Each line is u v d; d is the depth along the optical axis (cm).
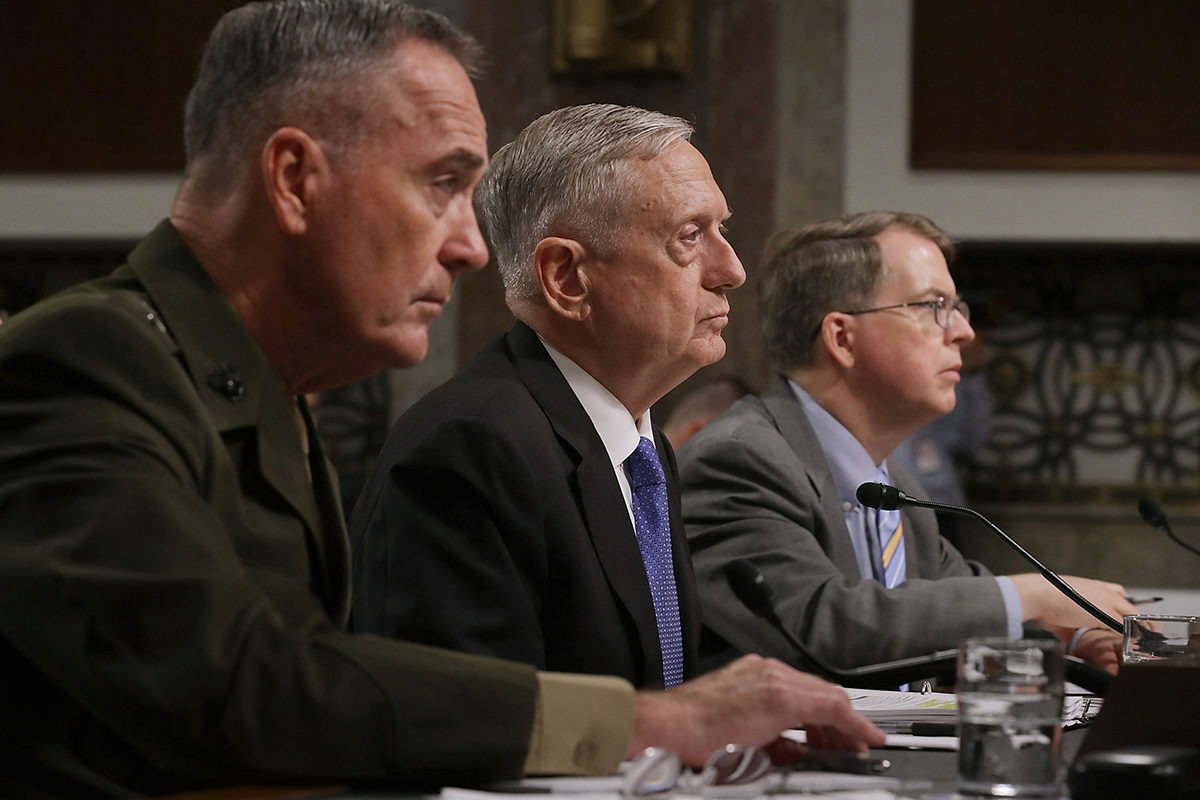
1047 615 229
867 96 595
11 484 110
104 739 114
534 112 586
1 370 115
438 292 133
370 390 620
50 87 634
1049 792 112
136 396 116
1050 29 605
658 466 196
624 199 192
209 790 108
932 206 604
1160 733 121
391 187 129
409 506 167
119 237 629
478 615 162
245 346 129
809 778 120
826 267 264
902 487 279
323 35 129
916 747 145
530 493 170
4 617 107
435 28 133
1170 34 602
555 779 115
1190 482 640
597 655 171
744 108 593
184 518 110
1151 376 644
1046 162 602
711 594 233
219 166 131
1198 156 598
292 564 128
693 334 194
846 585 237
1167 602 358
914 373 259
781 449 249
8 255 655
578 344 194
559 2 575
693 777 113
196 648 105
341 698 108
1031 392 651
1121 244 609
